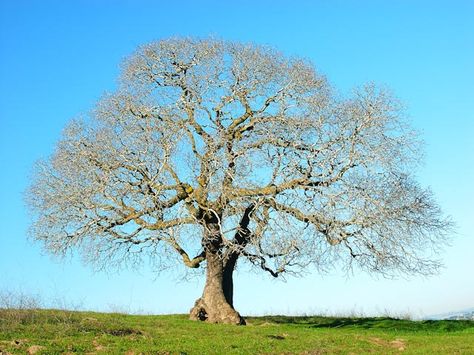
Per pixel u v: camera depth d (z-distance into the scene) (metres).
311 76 29.92
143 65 30.86
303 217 27.69
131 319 26.06
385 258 27.92
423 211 28.42
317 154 28.30
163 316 30.44
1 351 17.36
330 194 27.19
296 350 20.09
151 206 28.33
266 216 28.19
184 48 30.72
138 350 18.33
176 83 30.73
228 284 30.03
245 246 27.89
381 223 27.16
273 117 29.22
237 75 30.31
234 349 19.50
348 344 21.77
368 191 27.31
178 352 18.42
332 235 27.75
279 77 30.23
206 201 28.75
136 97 30.09
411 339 23.52
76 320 22.88
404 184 28.33
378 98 28.47
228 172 27.03
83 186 29.02
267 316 35.91
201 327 24.80
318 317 35.25
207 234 28.23
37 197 29.92
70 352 17.84
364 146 27.86
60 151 29.45
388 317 34.56
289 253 27.98
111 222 29.34
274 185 28.58
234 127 30.38
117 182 28.94
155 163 28.70
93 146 29.20
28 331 20.05
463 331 27.53
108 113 30.02
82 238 29.47
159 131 29.08
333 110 28.83
